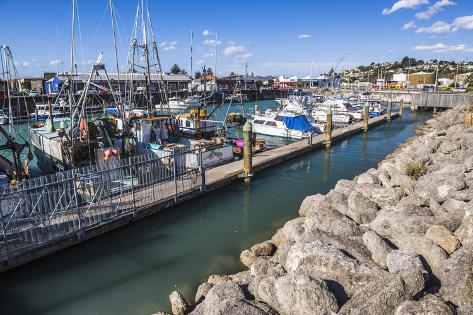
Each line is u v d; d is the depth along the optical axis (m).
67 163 19.50
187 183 18.83
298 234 12.29
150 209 16.14
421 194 13.09
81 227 13.52
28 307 10.92
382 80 126.38
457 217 10.48
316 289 7.18
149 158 18.34
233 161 25.47
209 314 7.71
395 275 7.17
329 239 9.91
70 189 13.73
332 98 66.38
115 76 65.44
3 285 11.83
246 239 15.32
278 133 38.94
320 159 30.45
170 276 12.45
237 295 8.38
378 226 10.88
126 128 21.70
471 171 14.69
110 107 46.38
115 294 11.48
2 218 11.35
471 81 103.12
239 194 20.97
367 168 27.52
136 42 28.91
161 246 14.60
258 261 10.68
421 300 6.43
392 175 16.19
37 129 26.56
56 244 12.95
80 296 11.40
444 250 8.87
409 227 10.30
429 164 18.64
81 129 20.22
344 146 36.06
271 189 21.89
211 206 19.12
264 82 136.12
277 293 7.66
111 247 14.38
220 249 14.41
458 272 7.27
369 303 6.59
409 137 41.09
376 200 13.75
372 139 40.03
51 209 13.09
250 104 86.81
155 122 24.66
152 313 10.54
